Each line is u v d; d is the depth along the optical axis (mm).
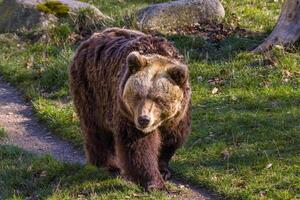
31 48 20031
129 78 9539
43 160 12320
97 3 24094
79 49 11438
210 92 15523
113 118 10250
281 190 10711
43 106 16031
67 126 14688
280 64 16375
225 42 18578
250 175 11352
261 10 21719
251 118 13680
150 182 10305
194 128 13562
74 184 11242
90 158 11695
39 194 11062
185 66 9531
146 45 10070
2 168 12203
